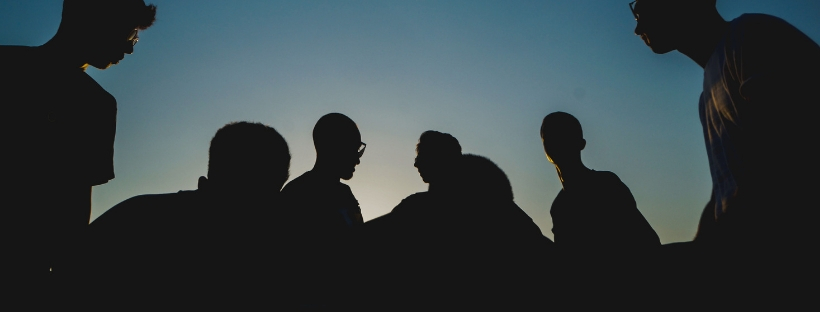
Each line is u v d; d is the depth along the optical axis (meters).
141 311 1.54
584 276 1.72
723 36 1.45
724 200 1.42
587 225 2.42
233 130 1.88
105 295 1.54
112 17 1.90
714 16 1.53
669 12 1.56
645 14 1.63
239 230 1.73
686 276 1.49
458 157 1.86
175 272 1.61
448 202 1.71
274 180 1.91
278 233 1.82
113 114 2.09
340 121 2.77
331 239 1.86
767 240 1.24
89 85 1.96
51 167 1.75
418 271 1.60
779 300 1.20
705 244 1.47
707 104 1.54
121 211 1.71
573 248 1.87
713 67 1.47
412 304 1.57
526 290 1.62
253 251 1.72
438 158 1.86
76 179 1.85
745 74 1.30
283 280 1.75
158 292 1.57
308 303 1.75
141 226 1.66
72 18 1.88
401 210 1.73
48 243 1.72
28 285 1.61
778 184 1.22
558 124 2.86
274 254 1.77
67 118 1.82
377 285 1.63
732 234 1.34
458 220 1.67
